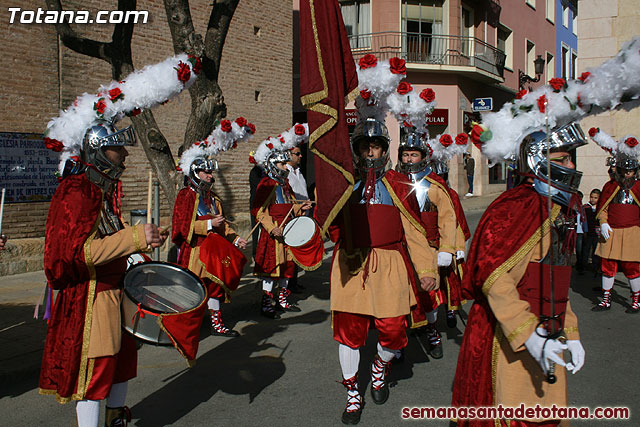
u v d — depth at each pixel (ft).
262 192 21.80
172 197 22.49
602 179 39.19
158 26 37.29
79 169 10.44
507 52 86.74
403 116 14.78
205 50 21.71
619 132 38.06
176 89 12.07
